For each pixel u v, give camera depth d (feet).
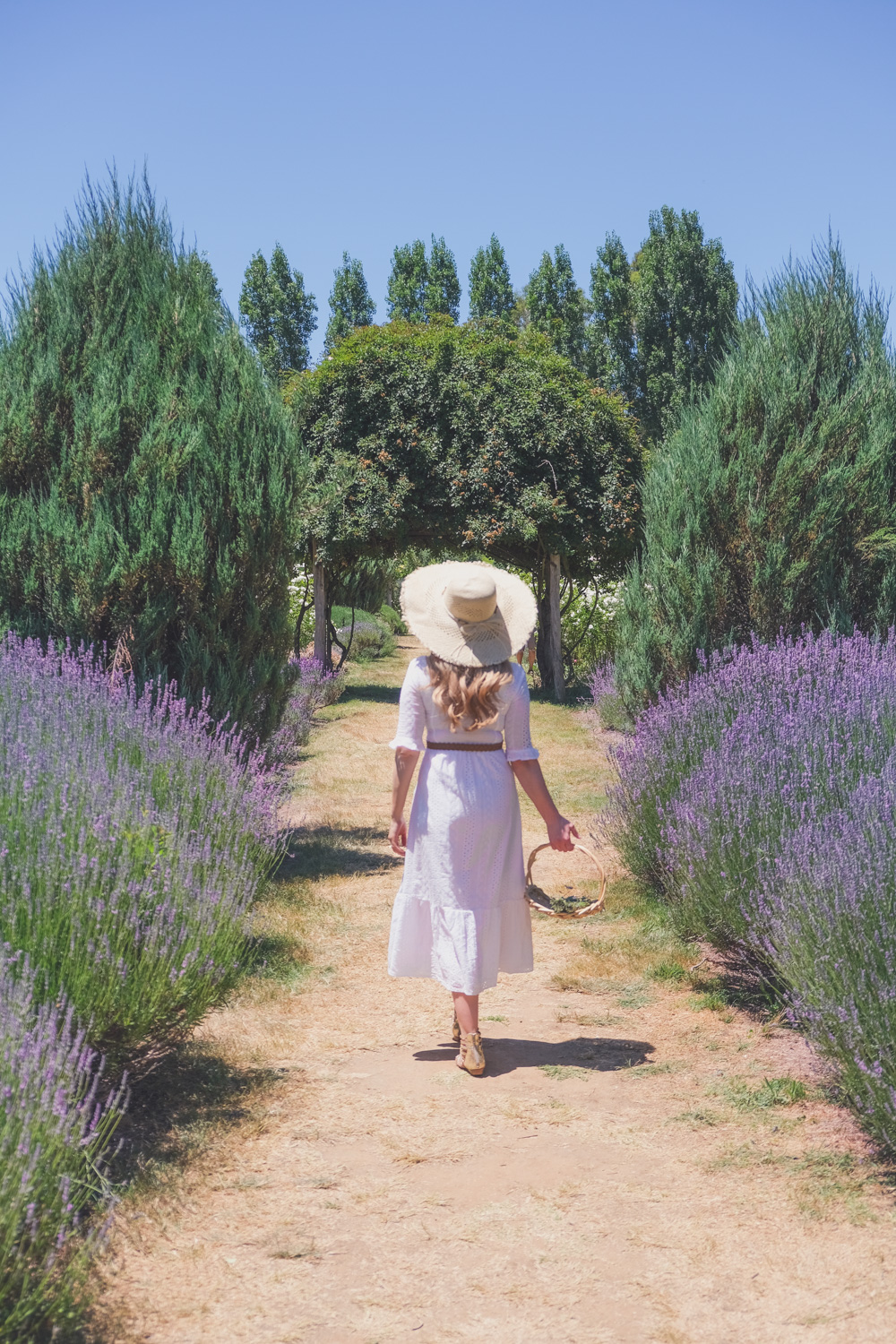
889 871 11.94
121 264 22.08
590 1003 15.39
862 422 22.36
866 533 22.15
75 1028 10.21
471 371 58.80
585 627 63.77
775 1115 11.42
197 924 12.32
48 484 20.75
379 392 58.18
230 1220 9.40
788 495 22.00
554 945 18.12
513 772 13.29
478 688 12.50
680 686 21.68
